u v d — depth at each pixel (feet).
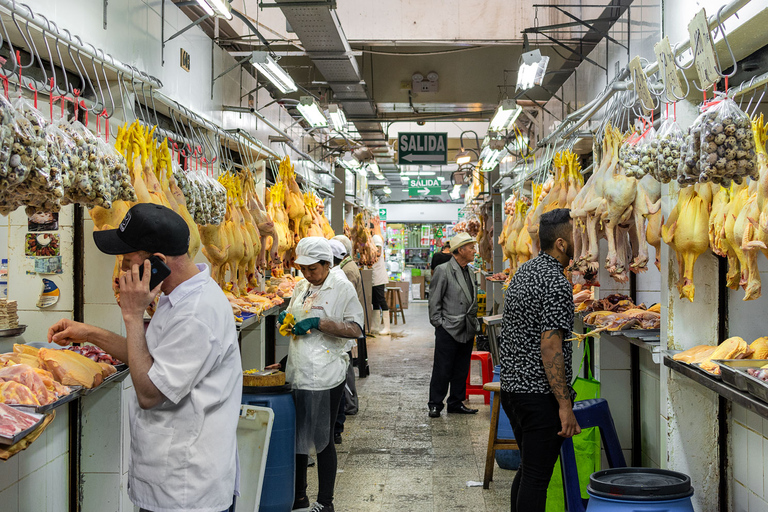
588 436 12.13
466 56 27.53
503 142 28.43
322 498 11.67
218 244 13.50
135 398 7.02
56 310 10.71
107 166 8.14
